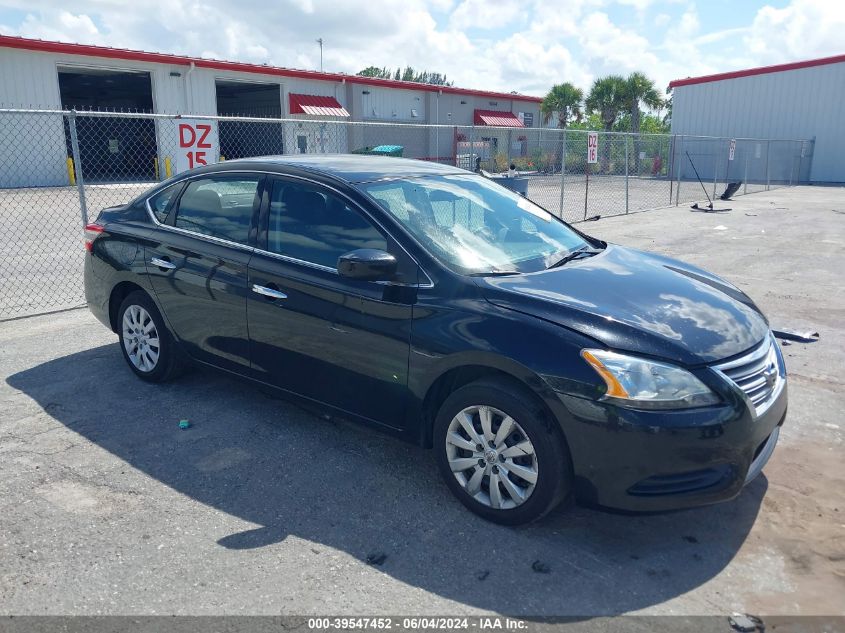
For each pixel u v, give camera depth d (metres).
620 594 2.95
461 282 3.55
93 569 3.06
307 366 4.10
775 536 3.37
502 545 3.28
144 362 5.17
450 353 3.43
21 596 2.88
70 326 6.73
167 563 3.11
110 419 4.60
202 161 8.46
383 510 3.57
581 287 3.62
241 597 2.89
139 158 31.19
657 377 3.07
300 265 4.09
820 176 34.00
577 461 3.15
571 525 3.46
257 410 4.77
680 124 37.62
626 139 16.97
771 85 34.50
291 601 2.87
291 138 31.34
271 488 3.77
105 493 3.69
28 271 9.81
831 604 2.88
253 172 4.52
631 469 3.07
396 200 4.05
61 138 24.89
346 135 34.28
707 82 36.31
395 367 3.68
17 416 4.62
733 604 2.89
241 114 38.09
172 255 4.76
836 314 7.40
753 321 3.65
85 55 25.42
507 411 3.29
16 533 3.31
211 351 4.66
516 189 13.77
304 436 4.39
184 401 4.90
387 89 36.06
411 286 3.65
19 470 3.91
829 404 4.99
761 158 35.16
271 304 4.18
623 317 3.30
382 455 4.16
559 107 45.97
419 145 38.44
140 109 41.41
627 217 16.72
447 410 3.53
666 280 3.92
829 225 14.89
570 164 34.09
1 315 7.20
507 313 3.36
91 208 17.69
